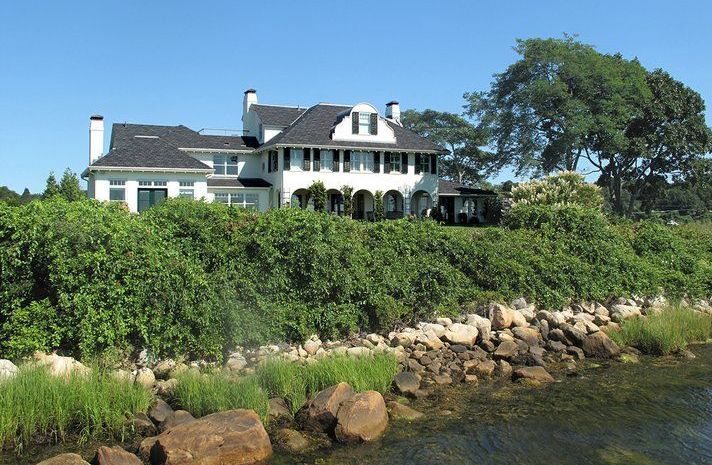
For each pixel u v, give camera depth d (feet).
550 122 162.40
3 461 24.11
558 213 68.33
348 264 46.09
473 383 36.45
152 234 39.75
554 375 38.55
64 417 26.61
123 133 136.05
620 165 175.63
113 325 34.88
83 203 40.09
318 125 139.64
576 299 56.59
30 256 35.04
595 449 26.76
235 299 39.78
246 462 24.72
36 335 33.32
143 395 28.89
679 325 48.73
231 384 30.19
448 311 48.03
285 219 45.68
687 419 30.58
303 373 32.83
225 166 142.92
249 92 159.43
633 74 161.58
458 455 25.88
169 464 23.59
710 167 172.45
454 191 157.17
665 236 74.38
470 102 175.11
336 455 25.71
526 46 160.76
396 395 33.12
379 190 139.13
